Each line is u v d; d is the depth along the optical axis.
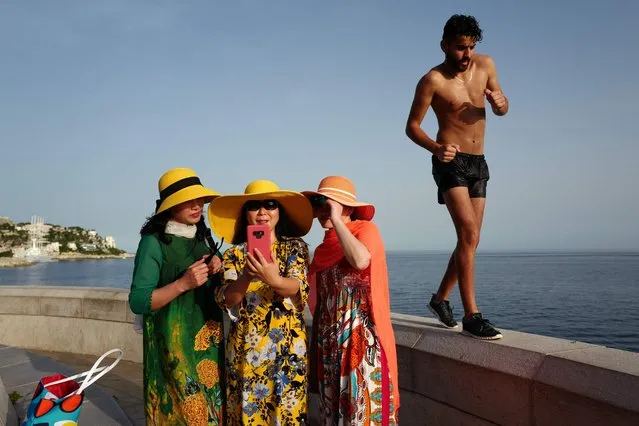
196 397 2.88
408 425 3.41
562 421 2.40
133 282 2.87
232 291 2.75
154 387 2.96
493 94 3.21
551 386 2.44
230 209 3.07
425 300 74.81
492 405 2.79
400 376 3.47
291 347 2.84
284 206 3.12
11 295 7.31
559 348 2.67
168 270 2.96
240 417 2.84
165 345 2.90
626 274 153.00
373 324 2.67
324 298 2.90
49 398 2.74
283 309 2.88
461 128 3.35
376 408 2.58
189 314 2.96
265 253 2.67
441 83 3.35
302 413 2.82
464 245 3.21
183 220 3.02
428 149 3.28
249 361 2.83
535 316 56.72
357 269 2.67
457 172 3.28
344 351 2.67
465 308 3.16
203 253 3.13
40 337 7.22
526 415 2.59
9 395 4.27
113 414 4.00
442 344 3.19
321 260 2.91
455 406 3.03
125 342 6.55
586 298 79.44
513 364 2.69
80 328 6.96
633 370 2.23
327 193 2.82
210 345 3.00
